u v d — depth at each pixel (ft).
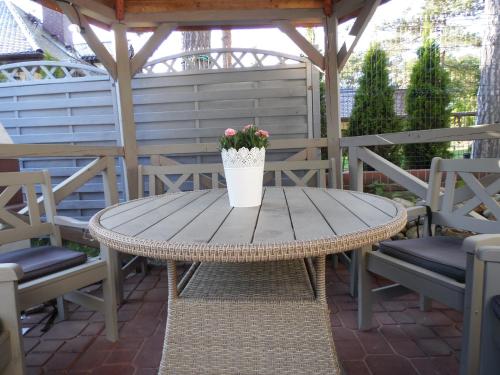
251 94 11.17
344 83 12.21
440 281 4.05
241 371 3.68
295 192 6.15
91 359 5.46
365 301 5.90
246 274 4.48
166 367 3.71
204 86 11.39
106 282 5.73
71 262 5.12
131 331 6.28
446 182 5.86
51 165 12.54
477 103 13.16
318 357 3.63
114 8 8.91
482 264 3.36
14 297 3.38
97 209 12.56
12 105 12.17
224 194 6.15
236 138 4.50
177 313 3.72
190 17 9.00
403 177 7.31
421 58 11.98
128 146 9.08
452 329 6.03
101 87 11.80
